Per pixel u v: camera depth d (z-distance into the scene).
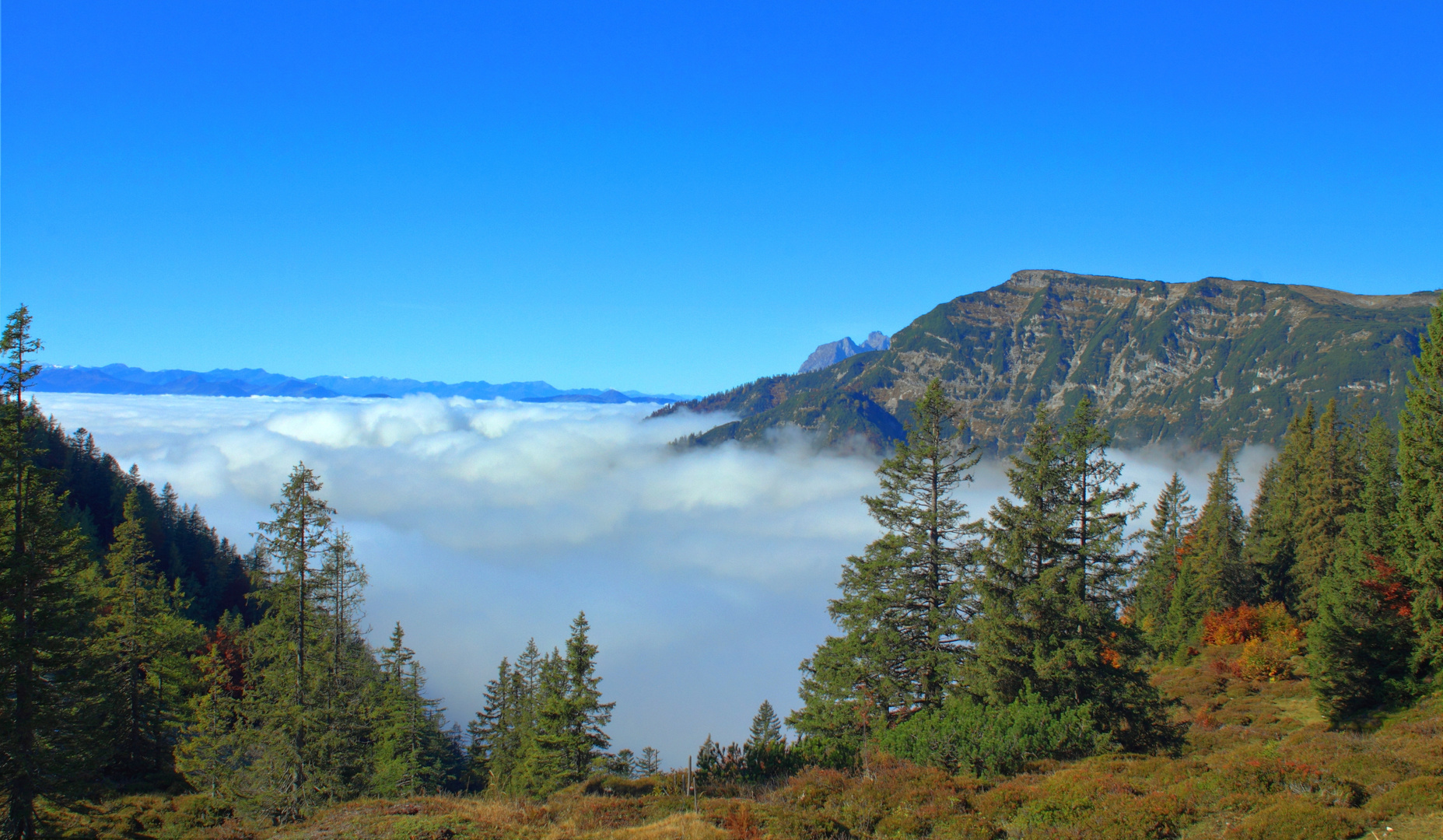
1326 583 36.12
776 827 16.70
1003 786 18.81
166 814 31.83
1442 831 12.52
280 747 32.72
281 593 34.34
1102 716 25.64
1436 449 29.42
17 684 25.09
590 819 18.52
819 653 34.53
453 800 20.81
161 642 50.09
